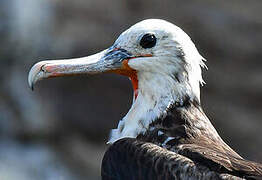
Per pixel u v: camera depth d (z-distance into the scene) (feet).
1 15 56.95
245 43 56.29
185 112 23.71
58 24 57.31
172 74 23.88
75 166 54.13
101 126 54.85
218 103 54.80
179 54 23.82
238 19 56.95
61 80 55.52
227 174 20.75
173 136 23.26
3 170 52.54
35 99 55.67
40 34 56.90
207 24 56.65
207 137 23.32
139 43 24.06
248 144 54.24
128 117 24.47
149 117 23.90
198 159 21.36
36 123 55.06
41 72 24.17
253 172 20.84
